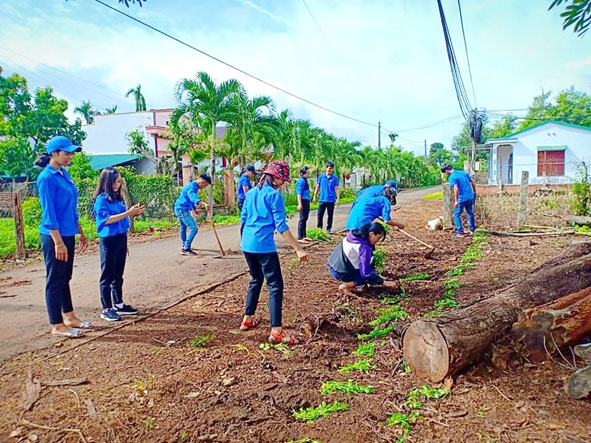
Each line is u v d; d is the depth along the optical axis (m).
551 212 15.00
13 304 6.07
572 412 3.15
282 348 4.39
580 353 3.55
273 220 4.51
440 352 3.58
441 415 3.22
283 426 3.10
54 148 4.53
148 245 11.52
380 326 5.01
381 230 5.89
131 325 5.11
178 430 3.02
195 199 9.45
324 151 30.20
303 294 6.35
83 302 6.09
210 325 5.09
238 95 18.94
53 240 4.52
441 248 9.83
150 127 30.23
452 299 5.80
